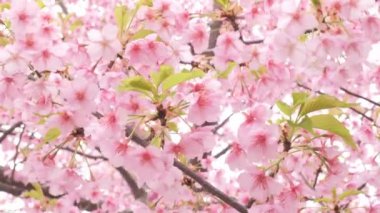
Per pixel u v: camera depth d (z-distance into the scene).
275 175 3.14
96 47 2.99
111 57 3.01
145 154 2.79
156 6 3.36
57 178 3.63
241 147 3.06
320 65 3.05
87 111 2.93
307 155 3.29
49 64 3.00
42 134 3.16
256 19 3.57
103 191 5.71
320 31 2.93
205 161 5.11
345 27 2.94
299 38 3.05
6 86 3.06
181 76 2.65
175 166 2.89
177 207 3.76
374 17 3.03
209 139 2.82
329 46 2.91
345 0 2.86
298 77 4.76
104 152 2.85
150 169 2.82
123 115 2.80
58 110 3.00
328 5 2.87
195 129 2.84
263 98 3.69
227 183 5.36
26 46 2.94
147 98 2.80
